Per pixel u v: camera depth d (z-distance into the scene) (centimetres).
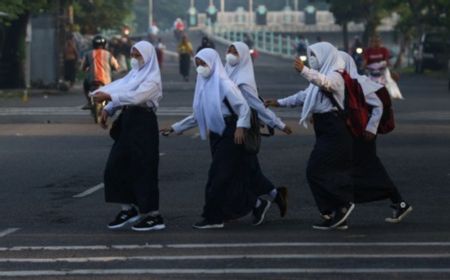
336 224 2162
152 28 18162
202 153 3628
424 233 2133
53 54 8162
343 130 2150
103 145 3903
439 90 8306
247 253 1911
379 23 16362
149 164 2158
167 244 2008
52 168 3253
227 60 2192
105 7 13012
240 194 2181
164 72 12269
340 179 2152
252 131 2164
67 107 5969
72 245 2006
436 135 4322
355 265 1795
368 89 2194
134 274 1731
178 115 5281
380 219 2319
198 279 1692
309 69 2119
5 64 8012
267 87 8431
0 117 5216
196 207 2497
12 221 2322
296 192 2725
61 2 8419
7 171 3191
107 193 2192
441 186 2852
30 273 1745
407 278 1697
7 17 7269
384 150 3731
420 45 12775
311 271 1745
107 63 4819
